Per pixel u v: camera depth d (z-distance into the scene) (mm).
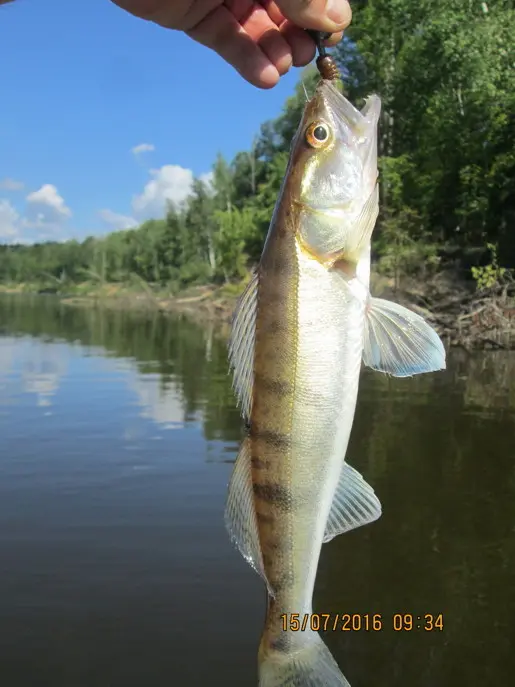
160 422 1433
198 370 2232
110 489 1022
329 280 328
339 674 323
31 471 1106
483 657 623
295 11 330
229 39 407
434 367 342
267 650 324
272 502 325
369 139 343
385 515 914
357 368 330
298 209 330
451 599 716
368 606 705
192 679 592
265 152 8719
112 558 798
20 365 2359
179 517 915
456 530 866
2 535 859
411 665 610
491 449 1183
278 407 324
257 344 329
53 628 667
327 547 835
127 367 2311
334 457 325
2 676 597
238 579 753
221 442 1273
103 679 588
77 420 1454
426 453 1165
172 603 705
